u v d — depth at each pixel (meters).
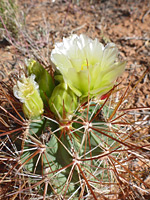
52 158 0.14
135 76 0.29
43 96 0.14
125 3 0.43
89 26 0.38
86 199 0.16
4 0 0.32
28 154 0.14
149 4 0.43
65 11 0.41
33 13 0.40
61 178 0.15
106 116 0.14
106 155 0.13
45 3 0.43
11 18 0.32
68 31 0.36
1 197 0.15
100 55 0.13
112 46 0.13
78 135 0.14
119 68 0.13
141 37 0.35
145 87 0.27
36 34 0.34
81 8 0.42
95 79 0.13
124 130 0.20
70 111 0.13
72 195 0.15
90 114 0.14
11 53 0.31
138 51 0.33
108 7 0.42
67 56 0.13
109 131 0.13
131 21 0.39
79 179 0.14
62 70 0.13
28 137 0.14
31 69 0.15
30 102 0.13
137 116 0.24
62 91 0.13
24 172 0.15
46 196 0.15
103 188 0.16
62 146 0.14
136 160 0.20
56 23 0.38
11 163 0.16
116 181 0.16
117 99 0.22
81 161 0.13
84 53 0.13
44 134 0.13
